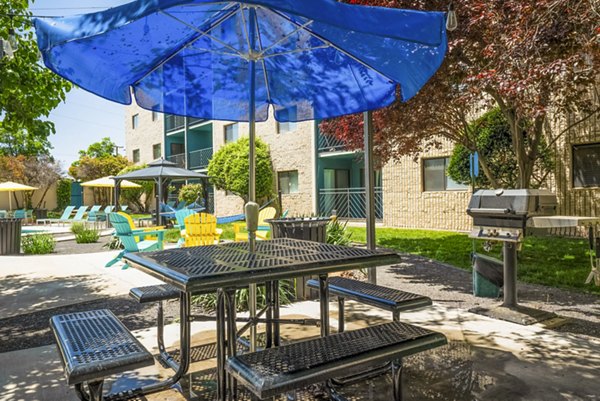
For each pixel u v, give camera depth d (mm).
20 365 3049
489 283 4984
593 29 3475
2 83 5055
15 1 5289
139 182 25406
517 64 3834
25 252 10195
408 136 7539
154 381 2727
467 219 11648
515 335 3514
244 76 3787
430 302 2838
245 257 2461
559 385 2580
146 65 3117
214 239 6621
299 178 16844
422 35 2236
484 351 3156
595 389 2520
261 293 4531
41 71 5469
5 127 5984
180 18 2805
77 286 6008
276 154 17734
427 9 4746
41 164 29609
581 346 3246
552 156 9656
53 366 3023
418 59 2801
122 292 5613
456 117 7055
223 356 2230
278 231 4941
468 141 7285
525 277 5941
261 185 16891
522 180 6543
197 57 3494
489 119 9570
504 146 9359
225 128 20984
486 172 7801
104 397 2369
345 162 17375
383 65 3053
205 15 2885
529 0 3791
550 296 4969
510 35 3918
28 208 29000
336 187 17078
